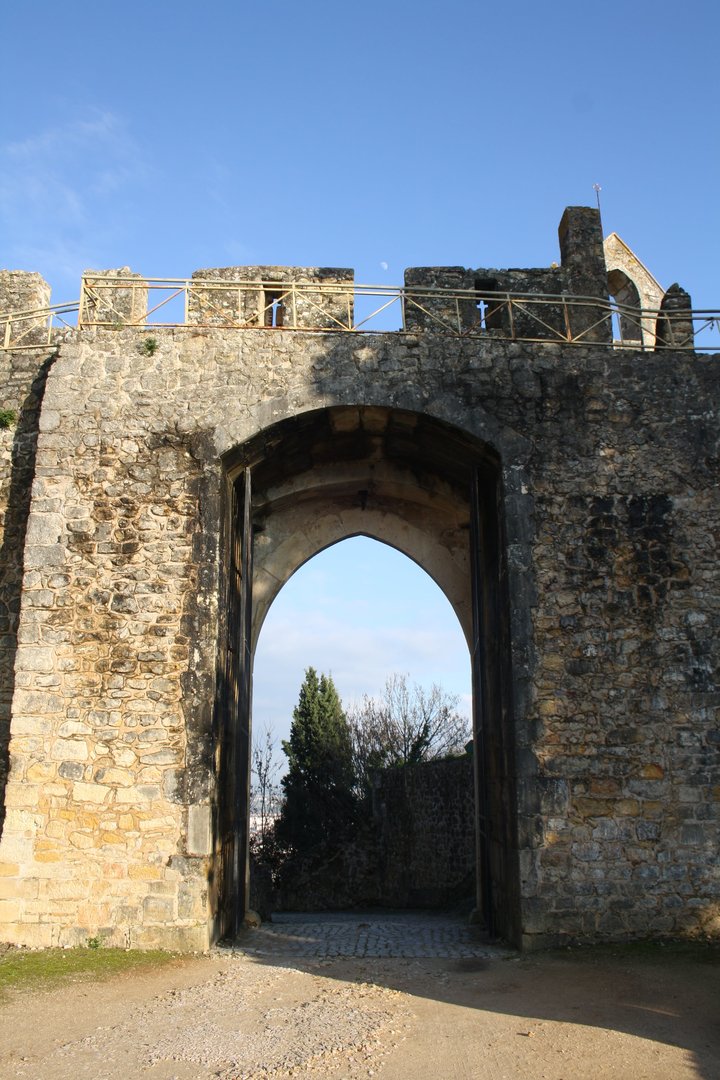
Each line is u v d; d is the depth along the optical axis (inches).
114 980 276.7
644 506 368.5
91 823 329.1
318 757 971.3
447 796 706.8
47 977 277.7
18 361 408.2
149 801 331.0
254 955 320.8
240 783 401.7
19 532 386.0
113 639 347.9
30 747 336.2
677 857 330.6
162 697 341.7
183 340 383.6
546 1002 251.0
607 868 329.4
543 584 358.0
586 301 396.5
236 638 394.3
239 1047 210.8
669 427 378.0
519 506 366.6
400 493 482.0
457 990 267.7
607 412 379.2
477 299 413.4
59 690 342.0
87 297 400.8
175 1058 203.2
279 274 419.8
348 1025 228.5
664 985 265.1
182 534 360.2
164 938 318.7
